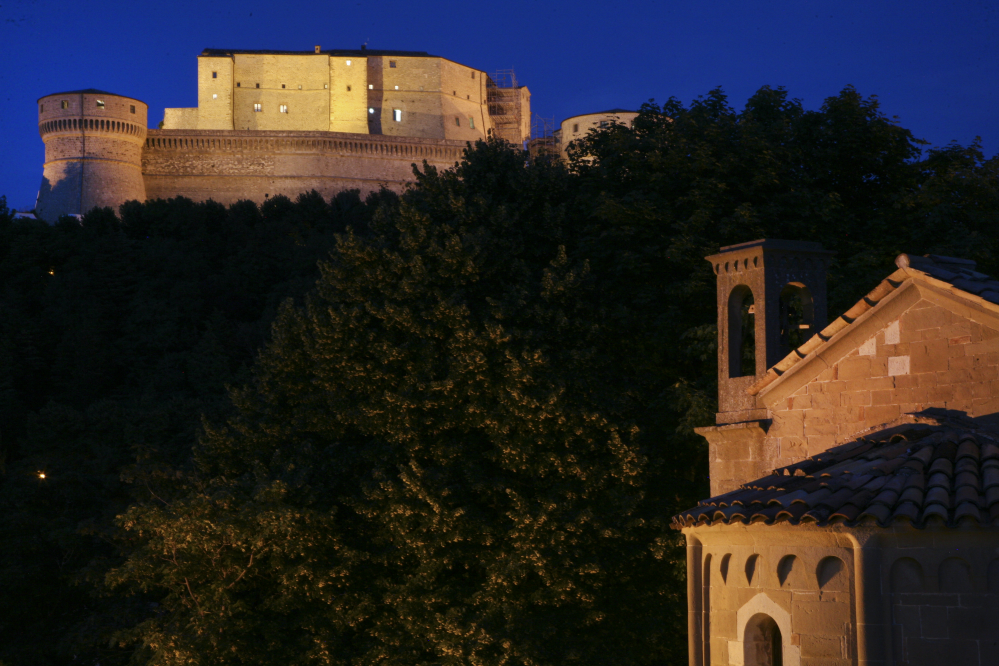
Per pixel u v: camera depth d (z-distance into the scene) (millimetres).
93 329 92375
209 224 122062
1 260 109188
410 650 22953
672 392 24297
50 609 37156
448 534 22828
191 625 23250
